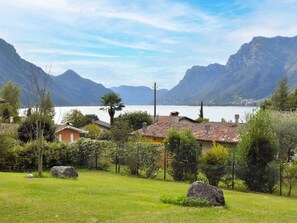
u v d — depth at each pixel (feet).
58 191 50.67
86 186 57.88
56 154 109.40
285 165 81.41
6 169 102.53
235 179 83.87
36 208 39.65
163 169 98.89
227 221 38.22
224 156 91.20
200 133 134.10
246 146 81.66
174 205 45.29
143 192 56.34
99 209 40.70
